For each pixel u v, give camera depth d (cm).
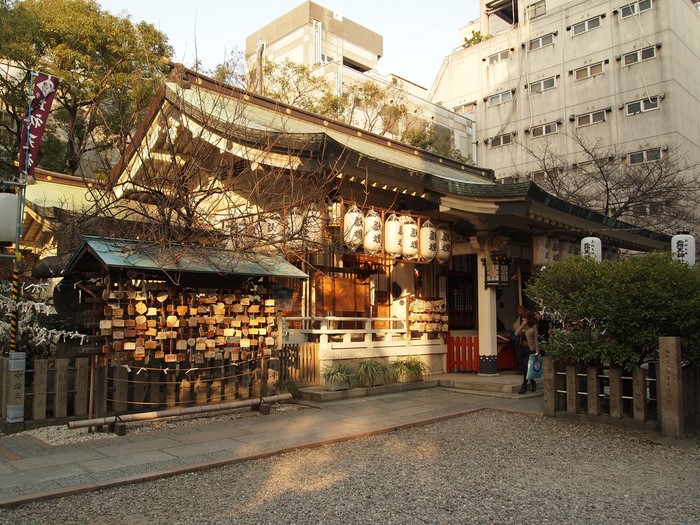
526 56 3884
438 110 3841
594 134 3447
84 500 493
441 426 833
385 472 581
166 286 816
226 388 889
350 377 1080
